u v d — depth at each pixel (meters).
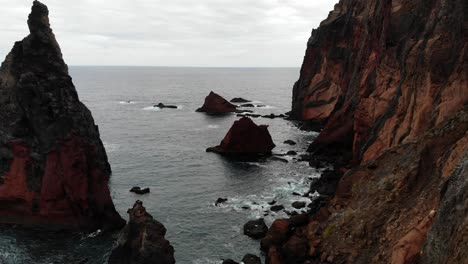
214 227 51.22
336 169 69.75
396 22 64.25
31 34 50.88
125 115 152.25
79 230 50.09
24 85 50.12
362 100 66.19
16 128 51.38
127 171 75.44
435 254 24.45
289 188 65.94
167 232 49.81
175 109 171.25
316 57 131.38
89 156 51.22
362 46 90.62
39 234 49.19
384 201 37.97
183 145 98.50
